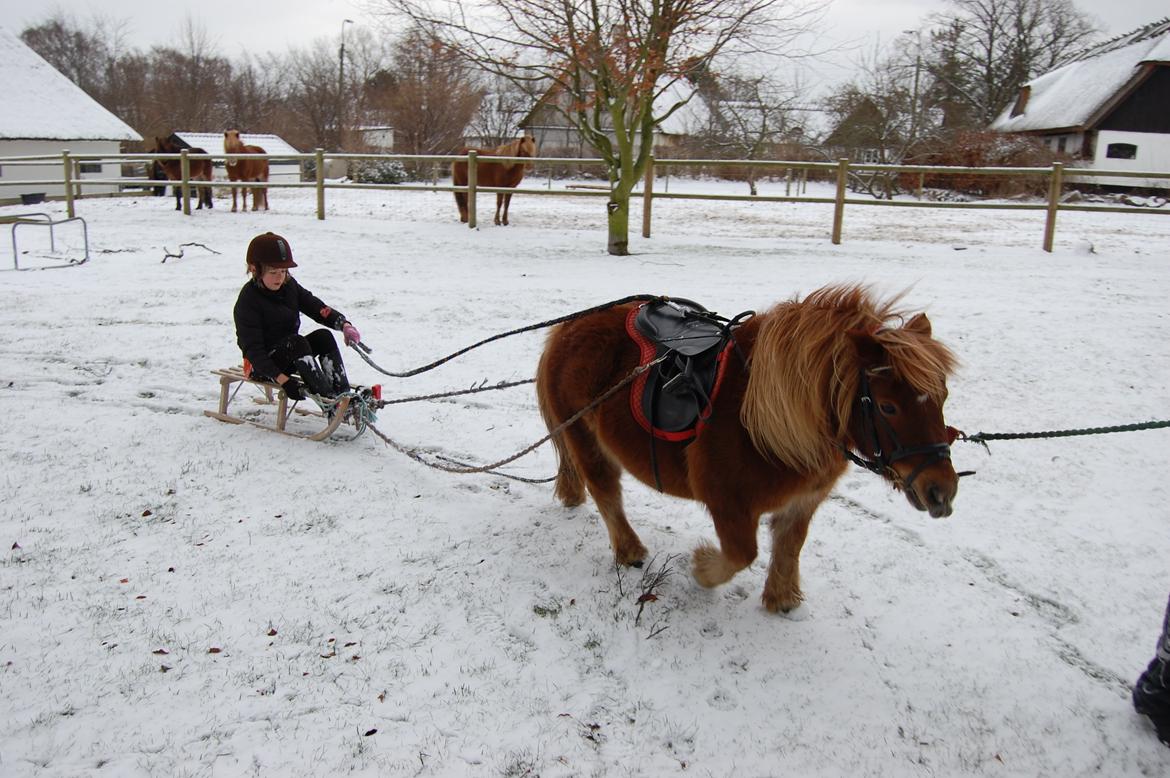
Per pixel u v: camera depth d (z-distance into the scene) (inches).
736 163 577.3
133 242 550.6
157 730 122.7
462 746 122.0
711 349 146.3
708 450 140.2
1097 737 128.0
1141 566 172.6
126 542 174.7
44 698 128.3
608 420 157.5
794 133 1312.7
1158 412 251.0
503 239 577.9
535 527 187.5
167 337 319.3
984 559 176.2
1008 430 239.8
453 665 139.6
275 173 1205.1
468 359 297.7
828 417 127.6
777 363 129.0
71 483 200.7
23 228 625.0
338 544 176.6
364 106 1583.4
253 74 2037.4
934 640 150.1
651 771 119.1
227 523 184.1
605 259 494.3
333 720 126.0
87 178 1134.4
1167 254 547.2
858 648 147.7
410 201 880.9
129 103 1948.8
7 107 1070.4
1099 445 228.1
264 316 225.8
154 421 241.6
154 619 148.5
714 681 138.3
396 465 217.6
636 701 133.0
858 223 758.5
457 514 192.2
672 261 488.7
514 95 1138.0
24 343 309.4
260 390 271.7
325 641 144.3
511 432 240.4
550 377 172.7
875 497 202.4
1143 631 152.6
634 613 155.6
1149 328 331.9
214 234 591.2
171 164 900.0
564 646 145.8
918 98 1492.4
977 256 521.7
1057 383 273.7
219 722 124.6
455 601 157.5
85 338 316.5
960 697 136.1
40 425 235.6
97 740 120.5
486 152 713.6
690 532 186.5
